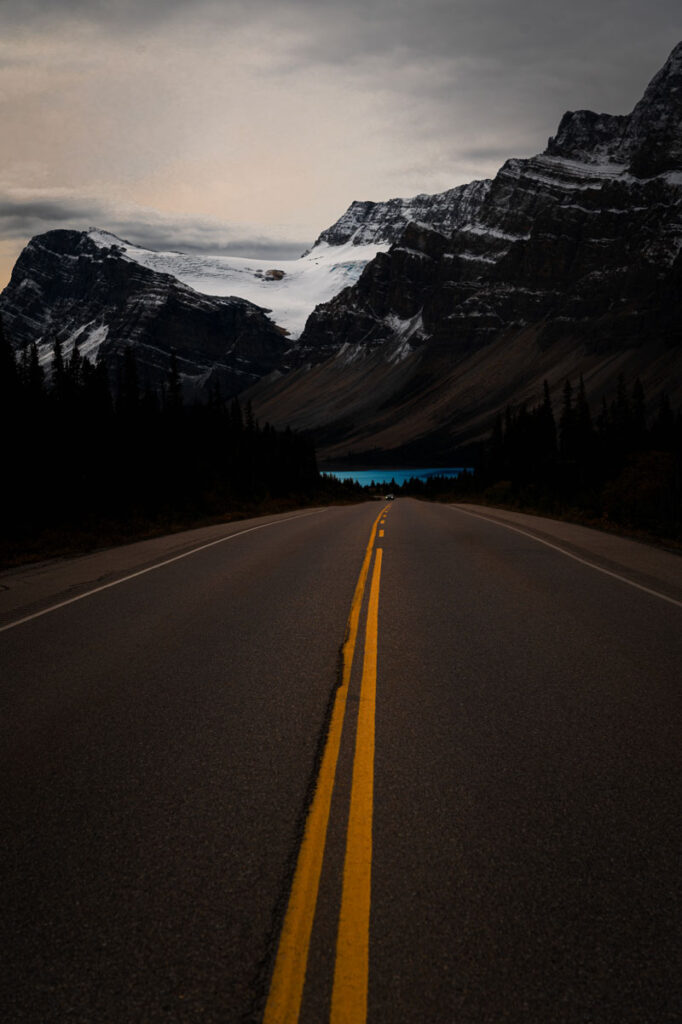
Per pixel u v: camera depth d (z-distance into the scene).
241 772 3.85
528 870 2.87
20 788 3.71
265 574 11.22
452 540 16.08
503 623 7.38
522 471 85.62
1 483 24.27
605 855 2.98
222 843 3.11
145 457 38.31
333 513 31.77
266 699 5.07
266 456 76.56
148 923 2.58
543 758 3.98
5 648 6.79
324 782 3.71
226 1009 2.17
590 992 2.23
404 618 7.66
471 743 4.21
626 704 4.88
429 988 2.25
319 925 2.54
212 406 78.12
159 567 12.50
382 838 3.13
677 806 3.41
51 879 2.86
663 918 2.58
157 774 3.84
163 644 6.77
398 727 4.48
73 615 8.33
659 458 28.47
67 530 20.95
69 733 4.48
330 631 7.13
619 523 21.19
